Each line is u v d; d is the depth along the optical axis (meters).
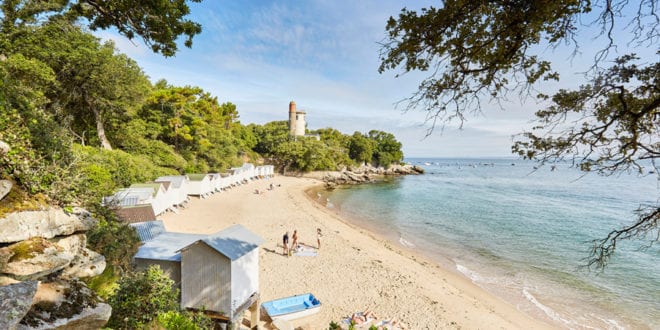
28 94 10.52
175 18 7.46
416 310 14.97
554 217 37.56
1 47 18.59
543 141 4.42
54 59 22.61
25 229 4.34
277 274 18.12
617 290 18.23
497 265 22.42
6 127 5.53
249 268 11.90
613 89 3.92
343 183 75.81
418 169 113.81
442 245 27.20
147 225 16.84
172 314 8.31
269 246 23.06
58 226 4.97
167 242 12.88
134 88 29.92
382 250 24.48
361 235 28.81
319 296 15.79
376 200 51.06
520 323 14.68
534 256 24.17
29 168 5.18
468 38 4.03
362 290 16.72
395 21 4.12
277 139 83.06
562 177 98.81
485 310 15.66
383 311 14.76
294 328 12.59
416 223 35.22
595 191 63.22
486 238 29.20
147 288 8.64
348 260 20.97
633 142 4.04
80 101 28.12
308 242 24.70
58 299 4.14
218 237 11.66
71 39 23.34
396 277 18.64
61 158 7.04
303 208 39.78
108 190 14.38
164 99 43.16
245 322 13.01
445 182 81.50
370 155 100.25
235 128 76.88
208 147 53.53
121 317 7.93
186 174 40.88
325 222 32.50
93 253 5.94
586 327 14.50
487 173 120.56
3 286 3.40
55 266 4.40
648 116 4.02
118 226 12.61
